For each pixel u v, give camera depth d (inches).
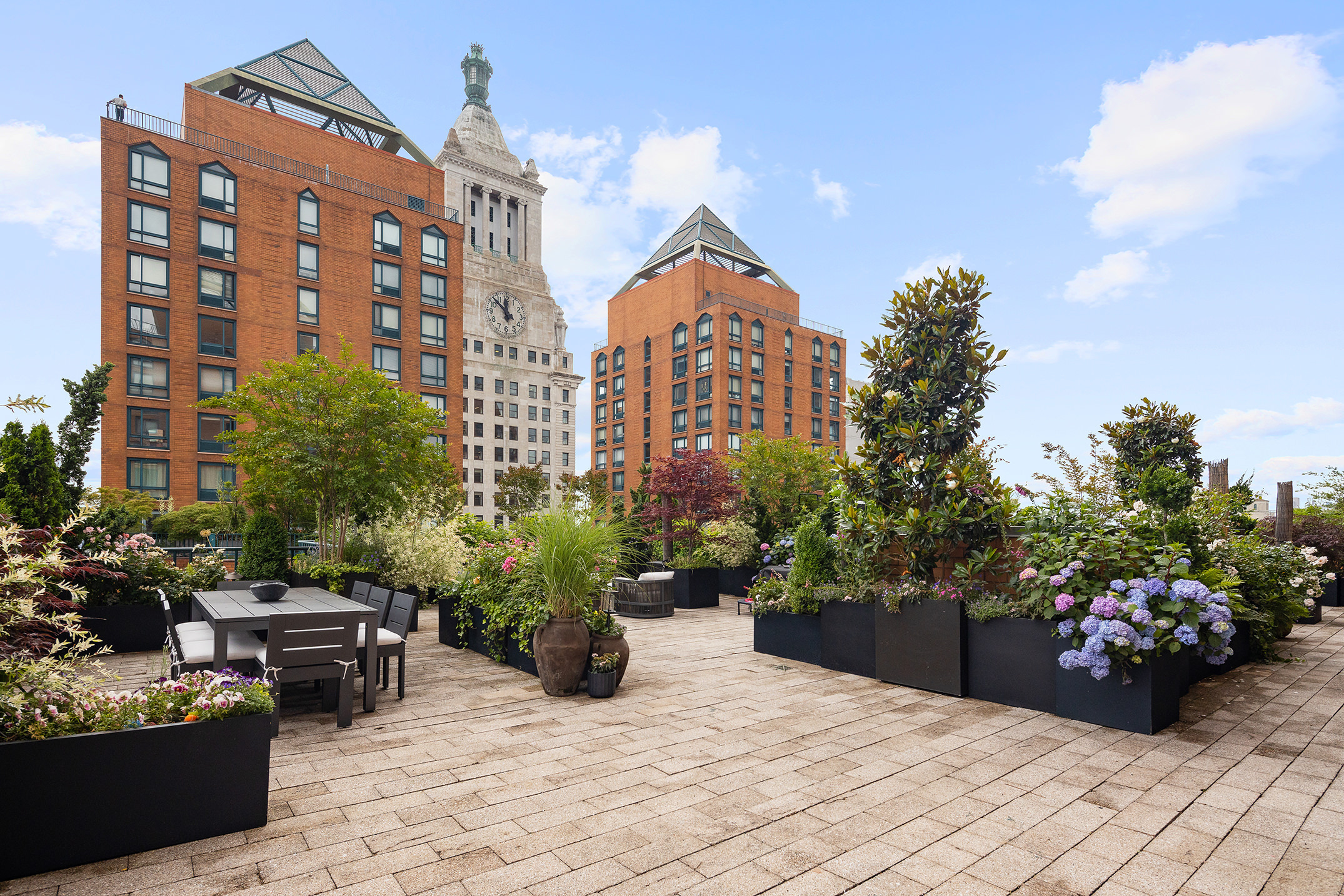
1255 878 104.0
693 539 590.2
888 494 274.5
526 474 1935.3
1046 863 108.3
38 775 99.9
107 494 815.7
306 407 469.7
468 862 106.4
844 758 161.8
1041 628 208.1
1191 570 245.4
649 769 152.9
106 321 951.0
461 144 2600.9
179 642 202.1
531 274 2741.1
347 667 184.9
